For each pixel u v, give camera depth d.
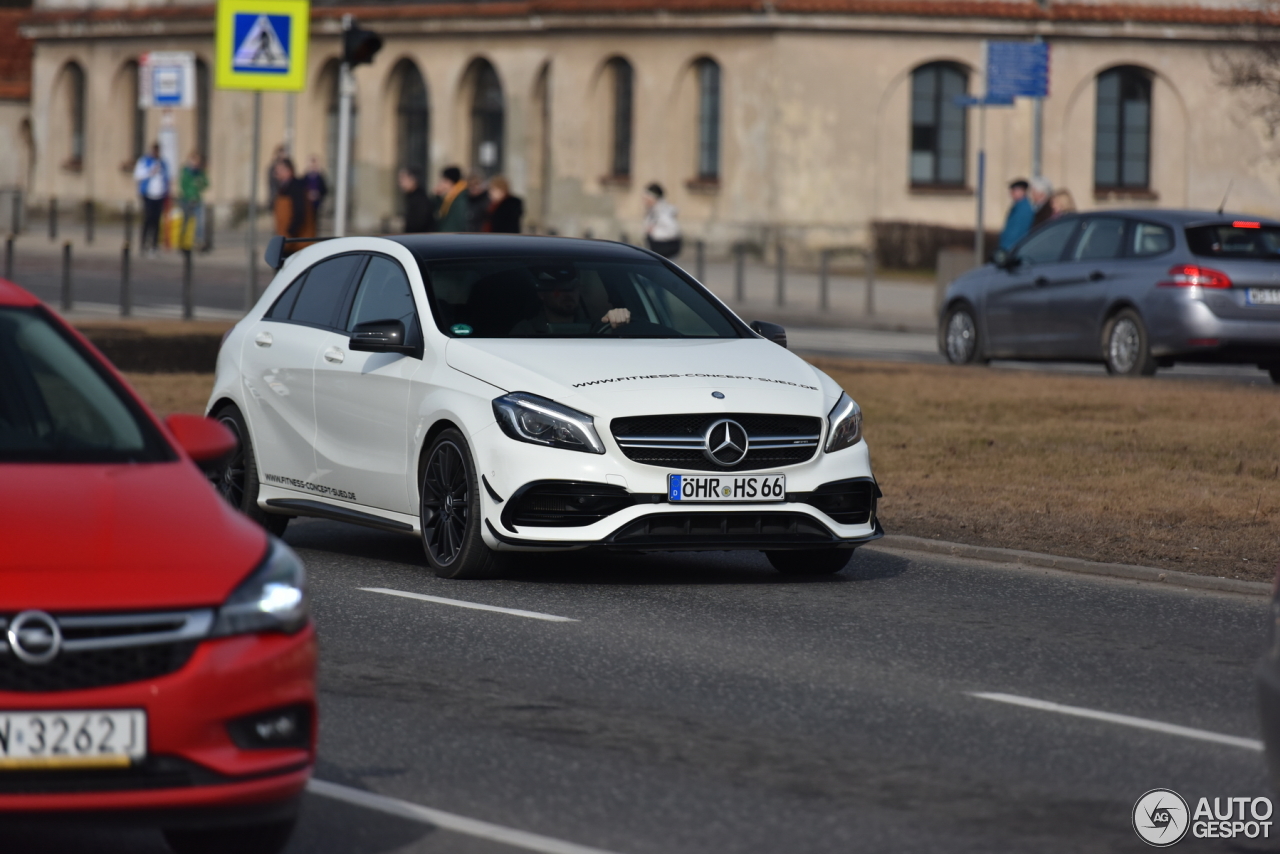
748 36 124.31
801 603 28.88
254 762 15.01
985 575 31.92
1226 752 20.34
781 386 30.02
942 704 22.28
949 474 41.75
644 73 128.62
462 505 29.98
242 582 15.21
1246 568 32.28
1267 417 50.72
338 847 16.66
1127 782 19.09
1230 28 126.38
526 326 31.25
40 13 163.50
